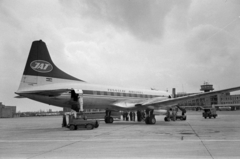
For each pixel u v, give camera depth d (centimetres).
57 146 771
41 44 1598
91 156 602
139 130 1333
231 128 1410
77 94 1711
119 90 2062
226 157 571
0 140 952
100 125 1853
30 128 1688
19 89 1466
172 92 2827
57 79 1653
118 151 665
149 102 2056
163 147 723
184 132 1181
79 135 1104
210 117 2948
